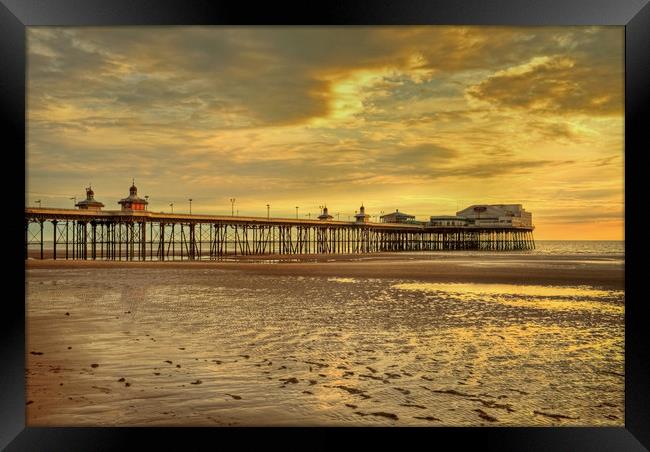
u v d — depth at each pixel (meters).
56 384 7.75
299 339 10.98
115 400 7.15
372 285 22.83
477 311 15.24
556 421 7.02
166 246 97.50
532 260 47.84
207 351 9.79
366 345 10.50
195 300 17.22
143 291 20.03
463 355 9.85
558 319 14.04
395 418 6.82
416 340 11.05
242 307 15.61
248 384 7.85
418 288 21.69
